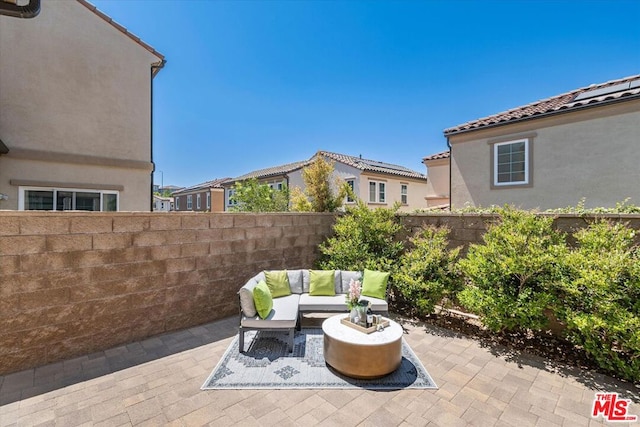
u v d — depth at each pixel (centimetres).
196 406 330
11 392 351
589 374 400
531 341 493
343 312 549
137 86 933
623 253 387
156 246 514
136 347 471
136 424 302
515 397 349
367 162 2102
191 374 394
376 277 582
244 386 367
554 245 452
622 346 383
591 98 803
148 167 940
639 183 713
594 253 404
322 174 939
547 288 443
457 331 543
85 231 445
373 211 715
